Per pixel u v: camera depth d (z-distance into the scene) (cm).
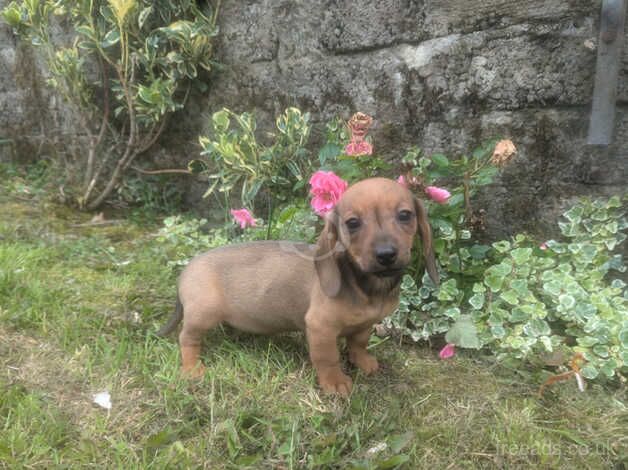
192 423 47
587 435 49
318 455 44
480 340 59
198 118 105
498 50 68
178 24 94
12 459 41
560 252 64
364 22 79
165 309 67
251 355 57
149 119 102
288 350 59
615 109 62
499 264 63
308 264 53
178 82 103
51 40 119
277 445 45
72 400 49
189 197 110
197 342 56
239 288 55
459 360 59
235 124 99
